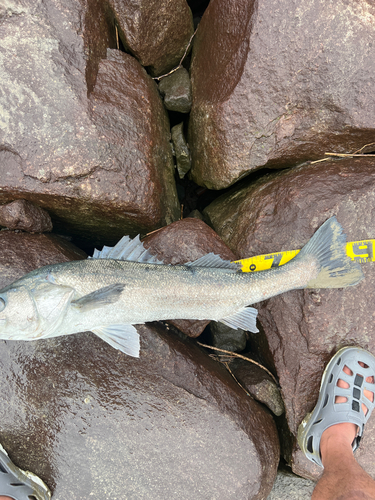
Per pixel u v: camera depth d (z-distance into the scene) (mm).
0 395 875
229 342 1090
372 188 958
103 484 876
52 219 1046
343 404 934
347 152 1017
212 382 947
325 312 961
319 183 984
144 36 1006
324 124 968
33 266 930
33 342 893
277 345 1000
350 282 919
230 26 970
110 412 890
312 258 917
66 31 895
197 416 909
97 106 917
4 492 824
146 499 879
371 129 946
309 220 970
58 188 914
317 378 976
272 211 1011
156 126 1023
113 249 894
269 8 899
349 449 897
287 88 939
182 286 869
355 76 919
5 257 921
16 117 887
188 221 1000
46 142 893
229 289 882
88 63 920
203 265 909
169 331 998
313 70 923
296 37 906
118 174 931
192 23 1097
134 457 882
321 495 849
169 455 889
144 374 917
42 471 876
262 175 1112
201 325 986
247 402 975
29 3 876
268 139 985
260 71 934
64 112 894
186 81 1103
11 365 881
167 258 964
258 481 904
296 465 983
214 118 1000
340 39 900
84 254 1087
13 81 883
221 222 1106
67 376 895
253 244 1011
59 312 820
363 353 947
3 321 802
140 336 939
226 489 892
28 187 907
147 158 969
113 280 843
